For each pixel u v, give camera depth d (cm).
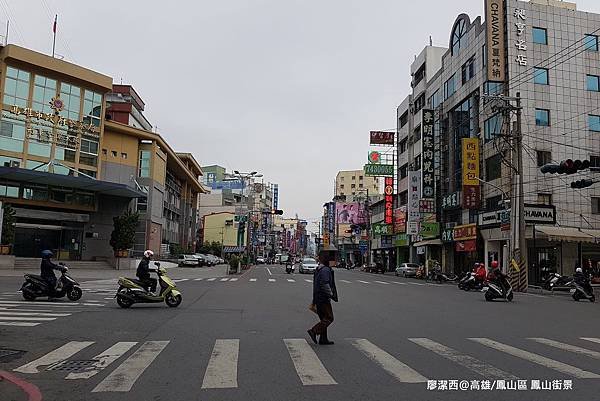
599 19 3666
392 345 936
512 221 2892
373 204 7581
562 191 3381
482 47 3850
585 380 678
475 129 3959
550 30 3575
